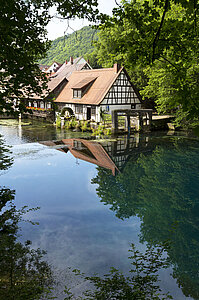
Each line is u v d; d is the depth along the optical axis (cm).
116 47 372
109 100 2506
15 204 771
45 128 2680
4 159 1300
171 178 1082
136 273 466
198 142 1825
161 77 1745
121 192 932
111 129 2162
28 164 1238
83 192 912
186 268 498
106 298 370
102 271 471
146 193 928
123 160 1357
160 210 795
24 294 365
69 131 2470
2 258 468
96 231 641
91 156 1439
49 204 794
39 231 616
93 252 541
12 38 443
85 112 2619
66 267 474
